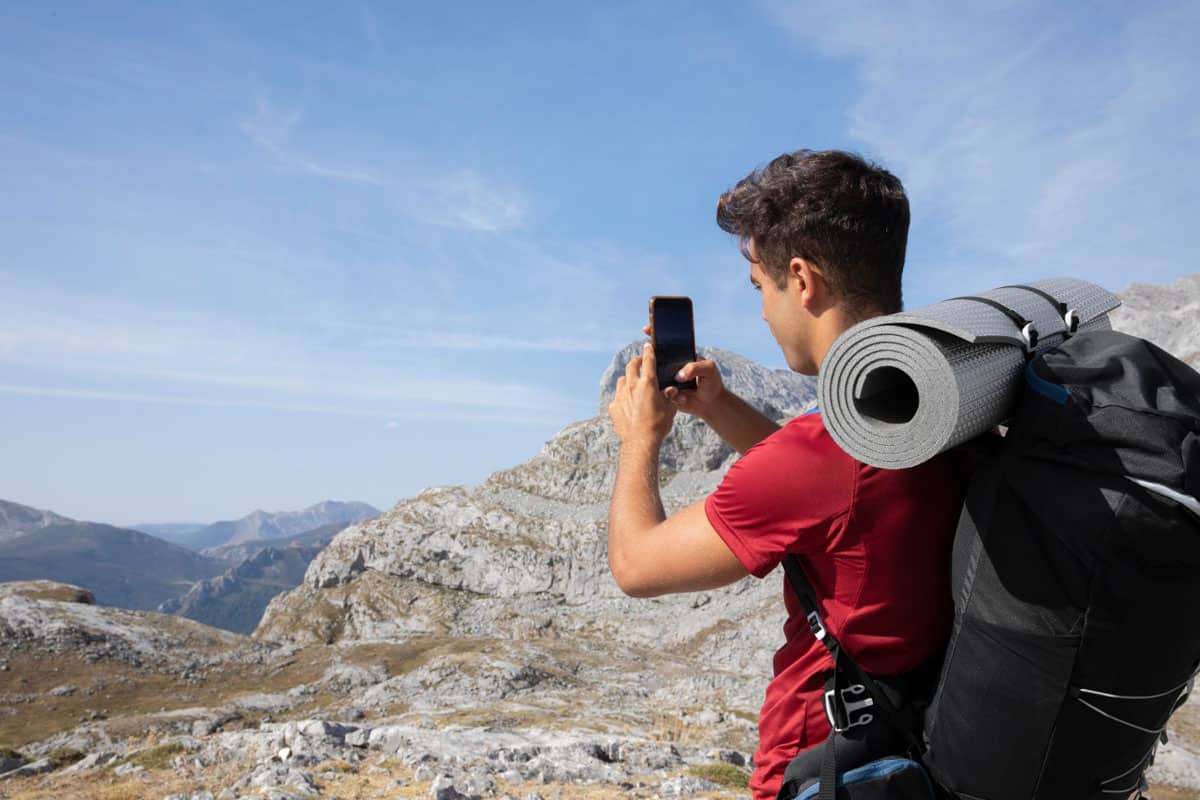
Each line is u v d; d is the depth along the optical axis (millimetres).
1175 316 142000
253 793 10305
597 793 10805
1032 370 1694
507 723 39250
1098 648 1563
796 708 2053
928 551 1847
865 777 1860
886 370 1723
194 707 68562
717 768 12852
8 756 39938
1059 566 1565
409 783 10961
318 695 75438
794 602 2109
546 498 157125
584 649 93062
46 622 84438
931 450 1571
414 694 69875
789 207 2021
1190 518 1454
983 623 1680
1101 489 1509
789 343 2150
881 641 1861
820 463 1834
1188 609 1540
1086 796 1718
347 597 142750
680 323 2484
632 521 2186
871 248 1979
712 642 94062
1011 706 1663
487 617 128500
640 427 2398
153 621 92812
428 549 145375
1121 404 1528
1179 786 32219
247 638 93938
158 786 12031
